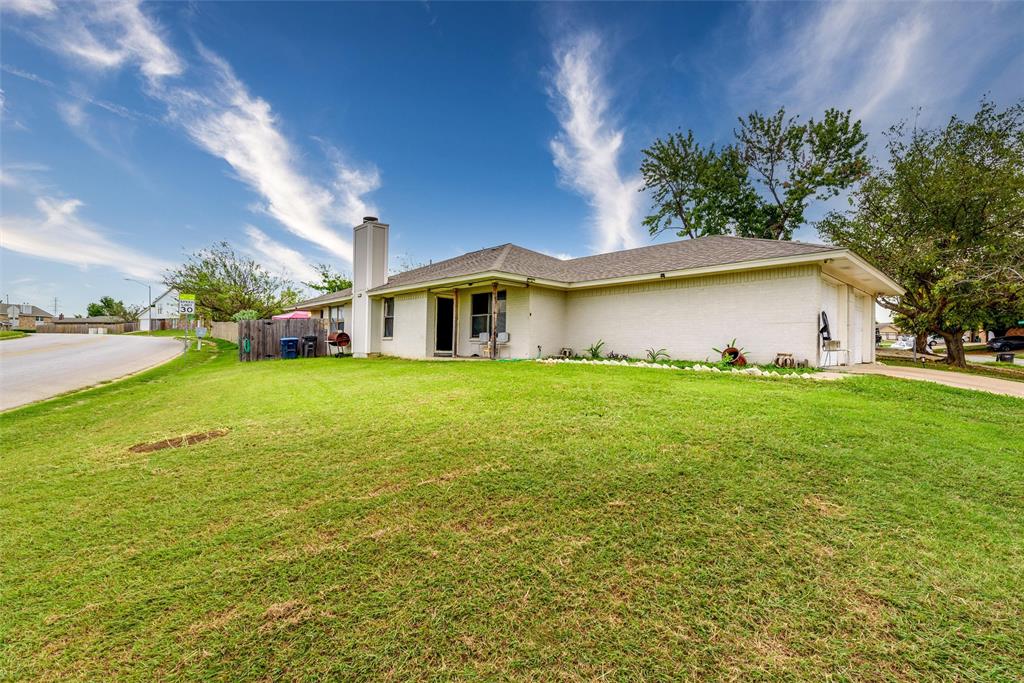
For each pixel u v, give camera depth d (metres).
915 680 1.61
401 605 2.02
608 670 1.66
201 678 1.66
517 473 3.40
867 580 2.15
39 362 14.74
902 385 6.74
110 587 2.20
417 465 3.65
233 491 3.30
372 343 16.23
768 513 2.77
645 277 10.97
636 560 2.32
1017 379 10.59
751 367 8.88
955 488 3.11
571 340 13.29
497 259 12.97
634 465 3.48
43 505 3.15
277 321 16.81
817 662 1.69
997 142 14.27
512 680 1.62
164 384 9.64
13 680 1.67
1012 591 2.06
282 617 1.96
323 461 3.84
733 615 1.93
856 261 8.83
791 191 22.17
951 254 14.06
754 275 9.67
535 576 2.20
